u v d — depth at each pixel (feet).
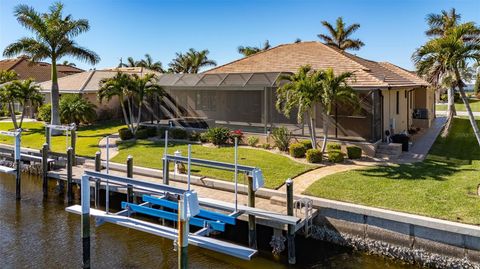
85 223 33.37
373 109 60.13
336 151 55.62
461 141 71.26
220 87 76.59
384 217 33.94
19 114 132.67
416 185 42.19
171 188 30.94
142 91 80.53
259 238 38.81
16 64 166.61
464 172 47.70
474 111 134.00
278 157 59.41
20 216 46.21
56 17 87.61
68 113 98.32
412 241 32.68
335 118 63.62
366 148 58.85
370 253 34.65
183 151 65.67
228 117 88.48
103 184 48.14
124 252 36.50
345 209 36.06
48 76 165.99
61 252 36.40
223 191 45.11
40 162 64.18
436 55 42.14
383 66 100.07
